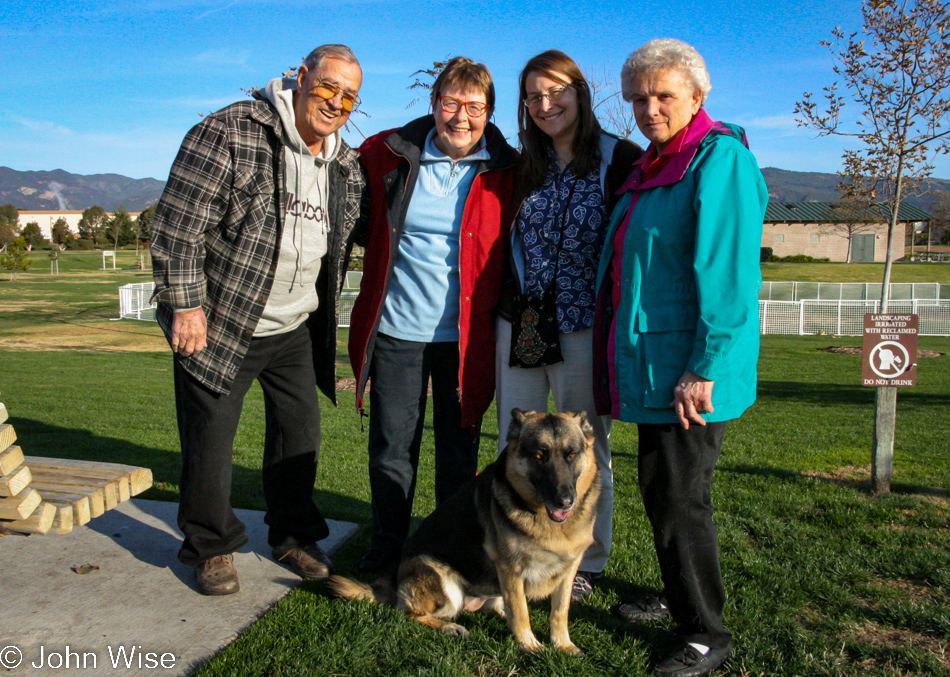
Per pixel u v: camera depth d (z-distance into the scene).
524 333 3.43
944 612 3.29
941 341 23.03
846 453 7.23
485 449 7.47
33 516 2.45
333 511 4.88
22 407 9.59
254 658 2.79
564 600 3.08
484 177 3.59
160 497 5.12
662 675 2.78
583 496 3.11
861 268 50.47
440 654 2.89
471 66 3.39
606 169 3.36
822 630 3.20
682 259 2.76
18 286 46.62
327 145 3.34
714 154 2.70
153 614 3.16
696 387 2.63
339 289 3.65
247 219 3.14
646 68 2.83
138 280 52.31
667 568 2.88
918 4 13.48
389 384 3.69
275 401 3.63
